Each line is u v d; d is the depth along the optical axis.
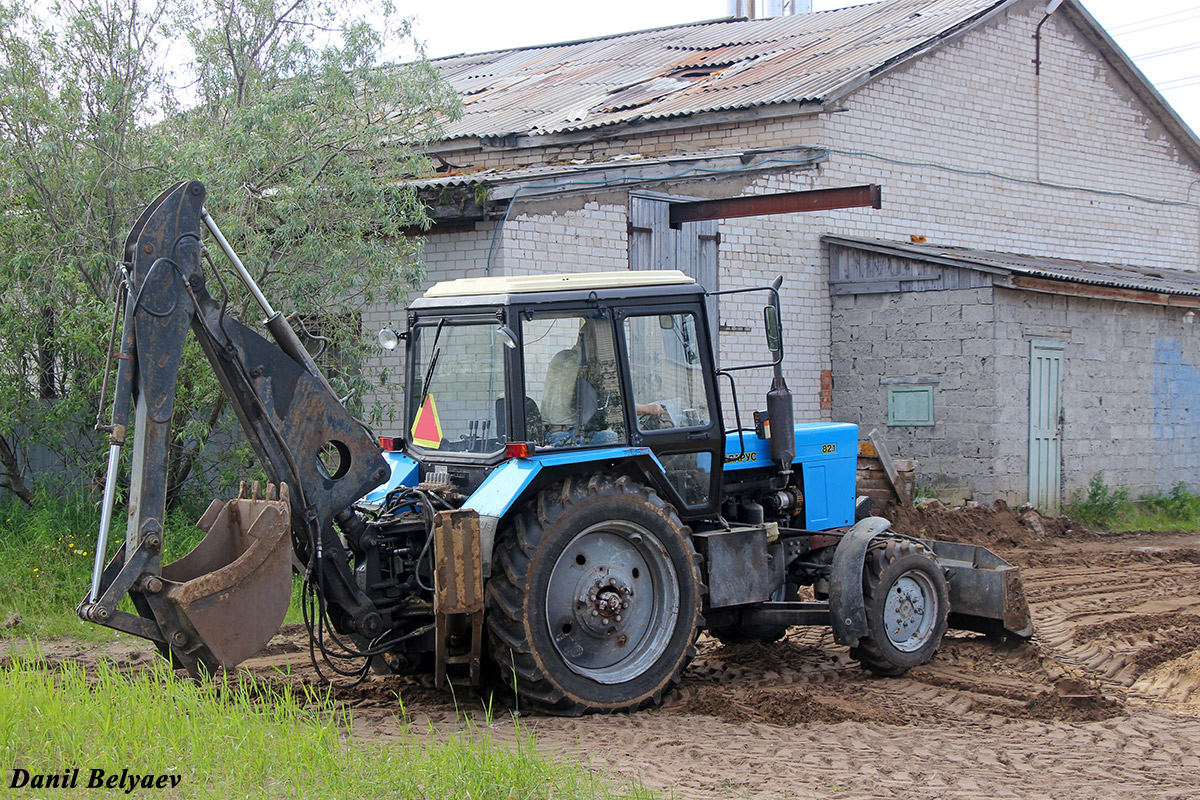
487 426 6.39
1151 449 16.52
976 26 17.02
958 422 14.43
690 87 16.78
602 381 6.42
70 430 10.23
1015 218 17.94
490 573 5.91
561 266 11.69
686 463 6.78
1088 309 15.51
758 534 6.98
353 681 6.82
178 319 5.45
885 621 7.22
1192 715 6.58
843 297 15.35
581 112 16.42
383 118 10.47
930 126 16.52
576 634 6.27
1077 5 18.44
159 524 5.33
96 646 7.71
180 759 4.41
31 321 9.91
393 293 10.02
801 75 15.84
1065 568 11.67
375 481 6.02
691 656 6.47
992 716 6.36
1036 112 18.23
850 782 5.02
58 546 9.08
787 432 7.35
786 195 11.75
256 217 9.65
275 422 5.74
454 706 6.25
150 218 5.43
